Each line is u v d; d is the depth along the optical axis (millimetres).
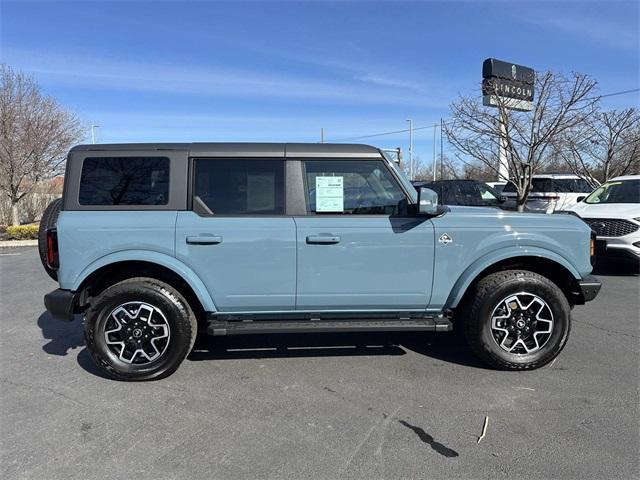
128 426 3250
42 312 6312
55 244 3889
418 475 2688
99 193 3943
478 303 4062
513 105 11750
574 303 4434
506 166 12398
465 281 4062
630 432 3133
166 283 4031
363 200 4105
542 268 4406
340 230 3979
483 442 3025
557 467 2758
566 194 13508
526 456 2869
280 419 3336
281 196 4047
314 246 3965
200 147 4047
